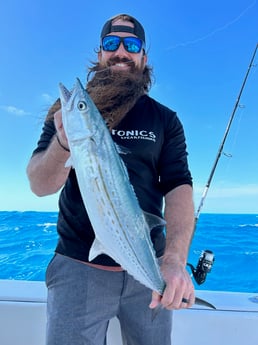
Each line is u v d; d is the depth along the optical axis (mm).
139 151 1665
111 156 1290
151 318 1619
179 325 2166
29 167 1536
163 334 1644
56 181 1437
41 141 1635
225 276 5586
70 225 1631
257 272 5750
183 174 1749
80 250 1581
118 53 1918
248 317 2168
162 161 1777
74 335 1496
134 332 1636
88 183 1243
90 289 1552
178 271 1349
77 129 1243
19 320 2160
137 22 2006
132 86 1773
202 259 2258
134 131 1694
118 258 1288
